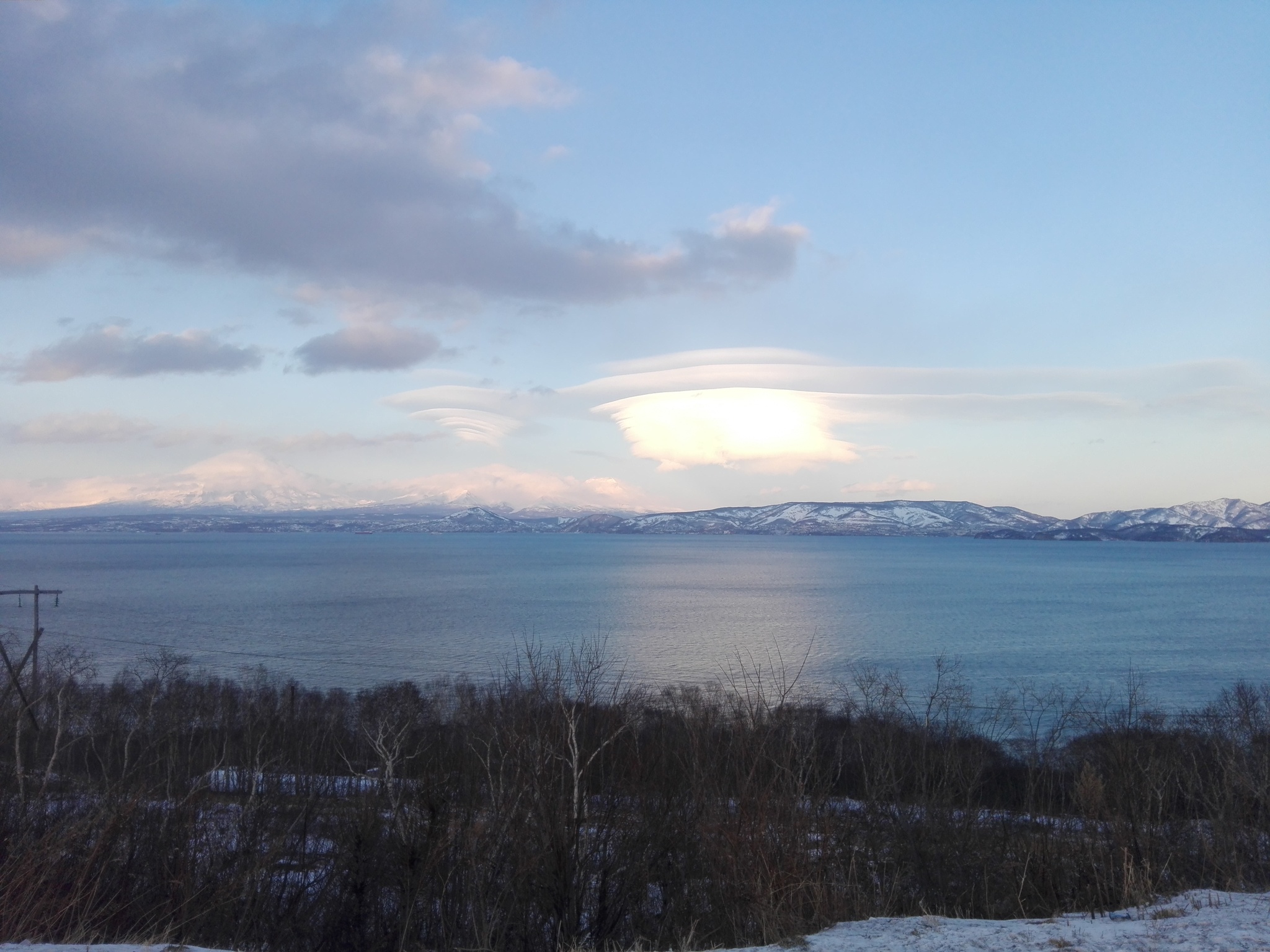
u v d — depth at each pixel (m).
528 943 7.68
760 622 110.94
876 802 10.45
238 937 7.57
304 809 9.62
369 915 8.12
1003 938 5.68
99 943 6.51
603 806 8.70
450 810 8.51
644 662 70.38
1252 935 5.35
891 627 108.12
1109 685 62.62
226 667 66.69
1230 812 9.52
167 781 10.16
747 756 9.31
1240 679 65.62
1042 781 13.33
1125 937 5.55
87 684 28.89
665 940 7.72
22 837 7.87
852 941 5.88
